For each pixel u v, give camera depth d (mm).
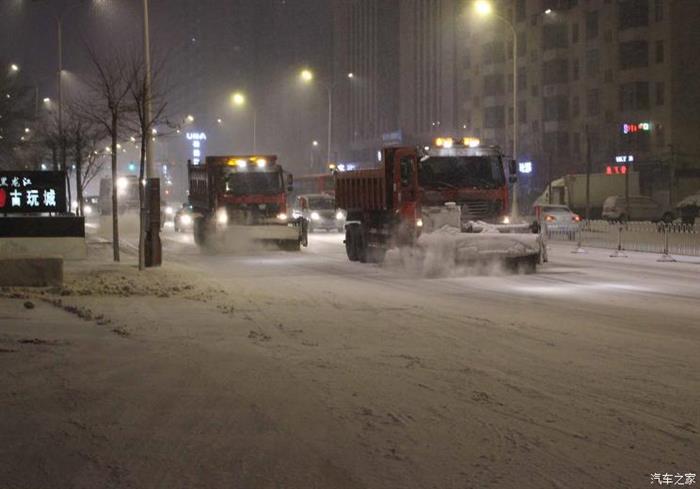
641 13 71938
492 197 23922
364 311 15820
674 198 67500
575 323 14281
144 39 26500
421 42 103625
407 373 10094
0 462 6758
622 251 32875
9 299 16672
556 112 80375
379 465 6680
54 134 45375
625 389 9273
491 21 87562
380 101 113688
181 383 9492
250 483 6277
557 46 80438
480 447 7148
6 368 10195
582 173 72312
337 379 9734
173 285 19406
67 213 30641
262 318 14750
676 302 17297
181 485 6238
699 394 9039
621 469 6578
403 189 23906
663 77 70125
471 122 91375
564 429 7691
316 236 46531
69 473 6508
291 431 7613
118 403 8586
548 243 37750
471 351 11586
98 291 18016
